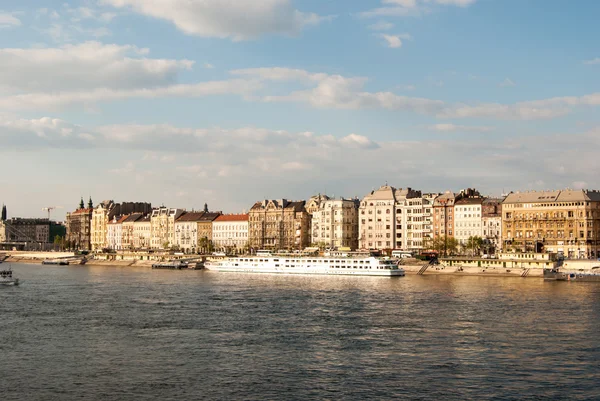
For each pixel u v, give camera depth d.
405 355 104.50
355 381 90.62
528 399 83.38
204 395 85.19
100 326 130.12
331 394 85.31
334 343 113.31
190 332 123.69
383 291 192.50
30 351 107.94
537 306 155.25
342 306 157.62
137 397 84.50
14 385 89.31
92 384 89.75
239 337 118.69
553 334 120.06
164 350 108.50
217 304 162.50
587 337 117.19
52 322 135.00
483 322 132.75
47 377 92.94
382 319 137.25
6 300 171.88
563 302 162.50
